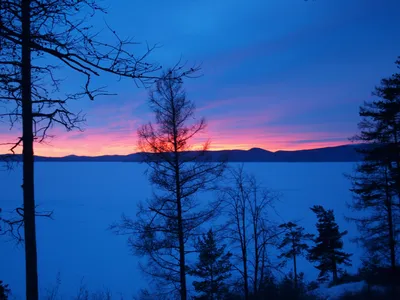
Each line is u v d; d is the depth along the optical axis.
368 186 17.44
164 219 11.15
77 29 3.49
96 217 104.50
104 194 162.50
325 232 29.61
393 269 17.16
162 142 10.80
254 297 12.85
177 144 10.87
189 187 11.05
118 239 81.62
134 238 11.27
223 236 12.81
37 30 3.84
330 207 96.06
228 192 12.14
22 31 3.67
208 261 15.41
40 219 105.00
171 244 11.27
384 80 16.16
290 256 23.92
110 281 49.44
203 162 11.14
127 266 58.97
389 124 16.05
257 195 12.80
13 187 107.62
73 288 45.25
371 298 13.98
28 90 4.63
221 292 15.04
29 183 4.85
